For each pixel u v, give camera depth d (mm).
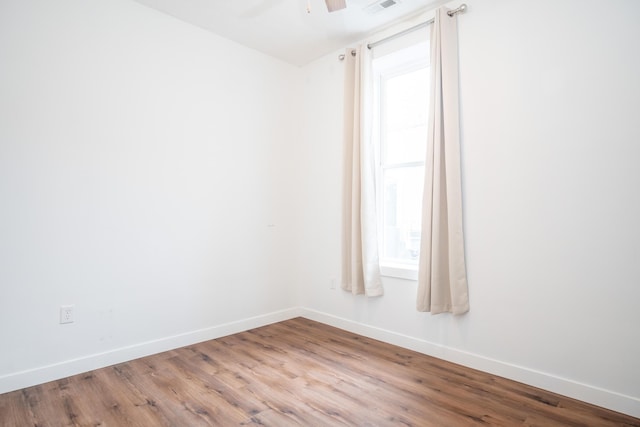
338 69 3430
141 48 2674
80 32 2402
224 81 3174
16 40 2170
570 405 1997
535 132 2223
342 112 3383
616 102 1952
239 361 2605
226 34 3121
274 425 1808
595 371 2004
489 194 2410
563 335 2113
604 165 1985
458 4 2572
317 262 3631
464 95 2537
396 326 2947
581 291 2055
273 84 3562
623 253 1926
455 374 2389
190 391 2150
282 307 3662
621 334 1928
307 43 3285
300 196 3795
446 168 2525
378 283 3033
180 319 2895
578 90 2070
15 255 2162
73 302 2371
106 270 2514
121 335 2580
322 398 2076
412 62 3074
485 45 2439
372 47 3094
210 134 3078
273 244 3574
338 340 3064
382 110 3273
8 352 2137
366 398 2078
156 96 2754
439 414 1911
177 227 2875
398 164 3109
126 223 2604
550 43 2172
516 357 2289
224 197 3178
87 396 2082
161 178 2781
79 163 2395
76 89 2385
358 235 3123
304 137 3779
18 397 2062
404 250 3123
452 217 2494
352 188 3160
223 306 3174
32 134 2219
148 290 2717
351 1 2613
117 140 2559
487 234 2418
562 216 2121
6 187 2133
